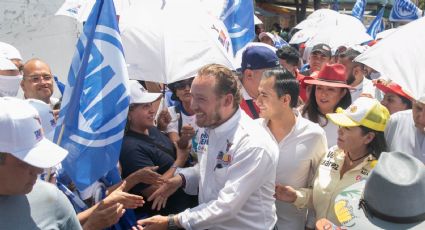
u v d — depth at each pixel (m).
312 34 7.00
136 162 2.83
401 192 1.69
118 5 4.18
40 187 1.84
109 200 2.31
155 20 3.29
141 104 2.92
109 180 2.78
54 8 5.39
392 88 3.72
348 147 2.58
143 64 3.20
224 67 2.35
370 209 1.80
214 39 3.36
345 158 2.67
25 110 1.68
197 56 3.26
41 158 1.66
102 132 2.53
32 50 5.28
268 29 20.67
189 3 3.46
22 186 1.68
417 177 1.70
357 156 2.61
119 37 2.61
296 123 2.76
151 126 3.03
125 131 2.96
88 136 2.51
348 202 1.97
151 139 3.00
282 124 2.75
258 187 2.32
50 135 2.67
